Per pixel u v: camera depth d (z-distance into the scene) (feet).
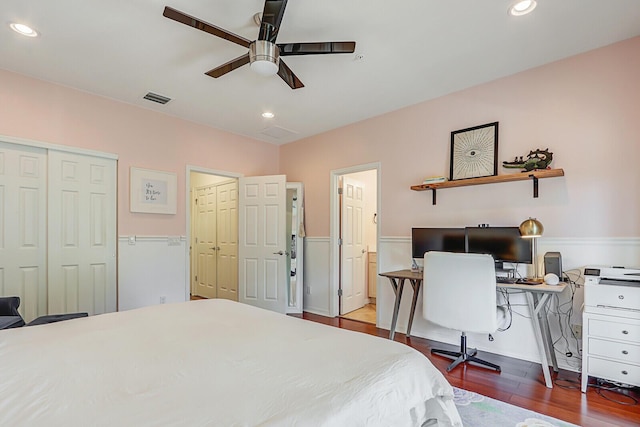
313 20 7.40
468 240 10.33
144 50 8.68
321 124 14.47
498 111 10.31
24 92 10.08
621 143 8.32
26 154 10.23
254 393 3.25
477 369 9.14
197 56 9.00
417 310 12.12
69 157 10.99
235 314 6.28
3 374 3.64
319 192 15.67
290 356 4.19
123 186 12.09
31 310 10.27
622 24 7.61
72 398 3.13
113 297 11.80
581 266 8.82
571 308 8.96
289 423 2.77
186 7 7.03
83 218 11.26
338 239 15.33
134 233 12.33
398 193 12.71
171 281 13.24
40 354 4.20
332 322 14.15
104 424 2.70
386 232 13.03
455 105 11.25
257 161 16.58
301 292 15.89
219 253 18.83
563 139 9.15
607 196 8.49
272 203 15.60
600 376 7.54
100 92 11.29
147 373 3.68
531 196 9.71
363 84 10.65
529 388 7.98
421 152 12.07
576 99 8.96
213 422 2.74
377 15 7.25
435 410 4.20
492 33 7.93
